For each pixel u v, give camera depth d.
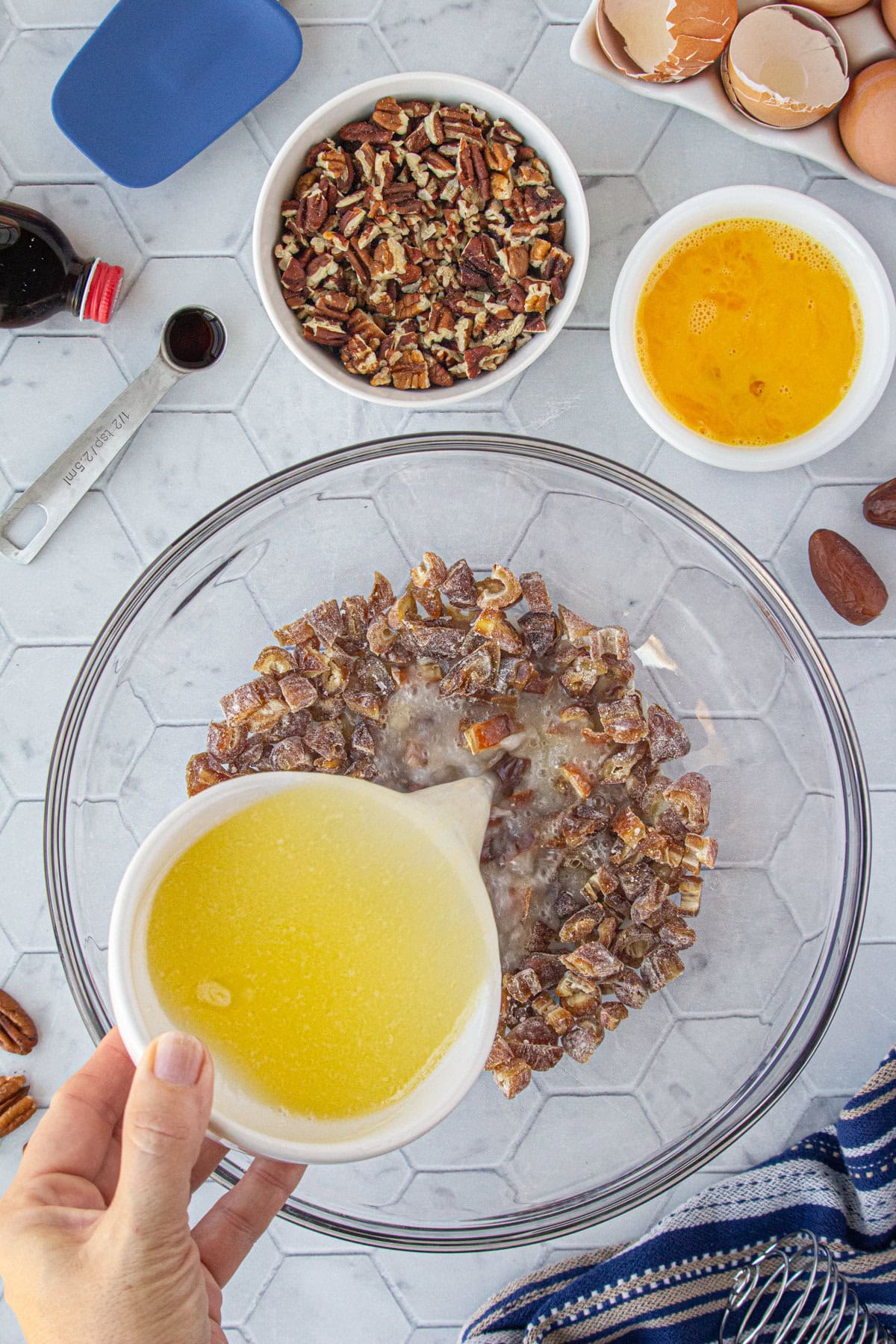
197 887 0.51
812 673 0.61
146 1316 0.48
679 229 0.61
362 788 0.53
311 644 0.58
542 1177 0.62
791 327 0.62
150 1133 0.47
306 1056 0.51
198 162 0.63
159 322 0.63
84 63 0.61
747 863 0.62
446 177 0.61
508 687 0.58
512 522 0.63
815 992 0.61
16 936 0.64
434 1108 0.51
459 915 0.53
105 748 0.62
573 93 0.63
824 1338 0.61
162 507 0.64
